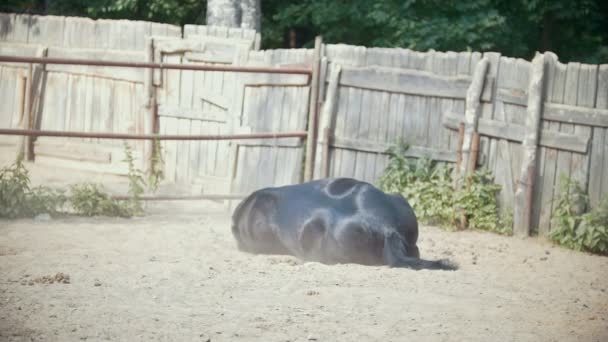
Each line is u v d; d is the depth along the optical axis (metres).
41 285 8.34
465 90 13.84
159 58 15.96
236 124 15.09
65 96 17.48
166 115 16.06
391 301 8.16
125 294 8.09
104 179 16.56
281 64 14.83
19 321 7.04
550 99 13.36
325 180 10.43
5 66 18.09
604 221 12.60
